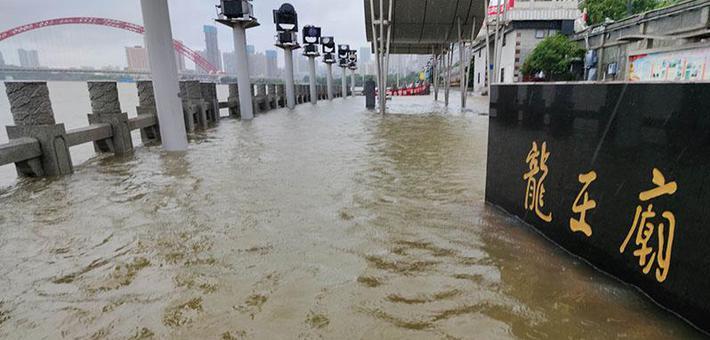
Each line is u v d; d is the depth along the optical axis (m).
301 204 3.96
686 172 1.86
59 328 2.04
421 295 2.26
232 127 11.03
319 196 4.22
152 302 2.25
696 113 1.80
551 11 31.19
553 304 2.14
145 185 4.85
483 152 6.64
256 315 2.10
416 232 3.18
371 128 10.21
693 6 15.08
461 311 2.10
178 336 1.95
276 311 2.13
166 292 2.36
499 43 13.97
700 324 1.84
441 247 2.89
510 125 3.46
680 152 1.89
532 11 31.25
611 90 2.30
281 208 3.84
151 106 8.70
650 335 1.86
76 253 2.94
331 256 2.77
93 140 6.37
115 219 3.64
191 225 3.44
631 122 2.18
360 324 2.00
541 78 26.70
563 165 2.78
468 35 15.60
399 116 13.59
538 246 2.88
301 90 24.81
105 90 6.82
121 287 2.43
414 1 13.84
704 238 1.79
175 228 3.38
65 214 3.81
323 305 2.17
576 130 2.63
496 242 2.96
